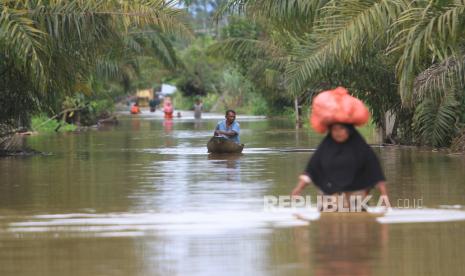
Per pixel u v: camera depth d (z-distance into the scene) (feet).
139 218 77.10
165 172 119.55
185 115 495.00
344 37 120.98
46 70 136.77
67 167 128.88
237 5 148.87
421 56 109.70
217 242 66.08
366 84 163.53
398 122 175.01
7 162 139.23
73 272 57.41
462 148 146.92
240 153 157.79
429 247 63.87
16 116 157.28
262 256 61.36
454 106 156.87
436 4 105.60
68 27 140.46
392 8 117.80
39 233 70.44
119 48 160.76
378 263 59.21
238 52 284.41
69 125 284.61
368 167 75.20
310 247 64.08
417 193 91.61
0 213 80.84
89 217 78.02
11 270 58.08
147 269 57.98
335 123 74.08
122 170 123.13
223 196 91.09
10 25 127.95
